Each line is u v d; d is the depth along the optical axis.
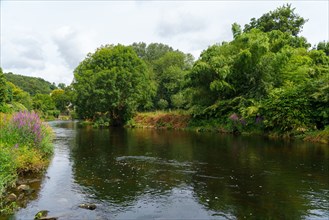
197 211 6.49
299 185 8.39
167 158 12.62
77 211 6.50
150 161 11.98
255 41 24.25
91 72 37.19
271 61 24.16
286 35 31.48
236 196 7.48
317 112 18.61
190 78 28.36
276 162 11.53
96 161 12.02
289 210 6.50
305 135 18.39
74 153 14.05
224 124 25.36
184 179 9.14
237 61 25.16
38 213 6.17
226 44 29.22
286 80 24.11
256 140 18.53
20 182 8.66
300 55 27.75
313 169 10.30
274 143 16.91
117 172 10.09
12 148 9.26
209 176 9.49
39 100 76.75
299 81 22.80
